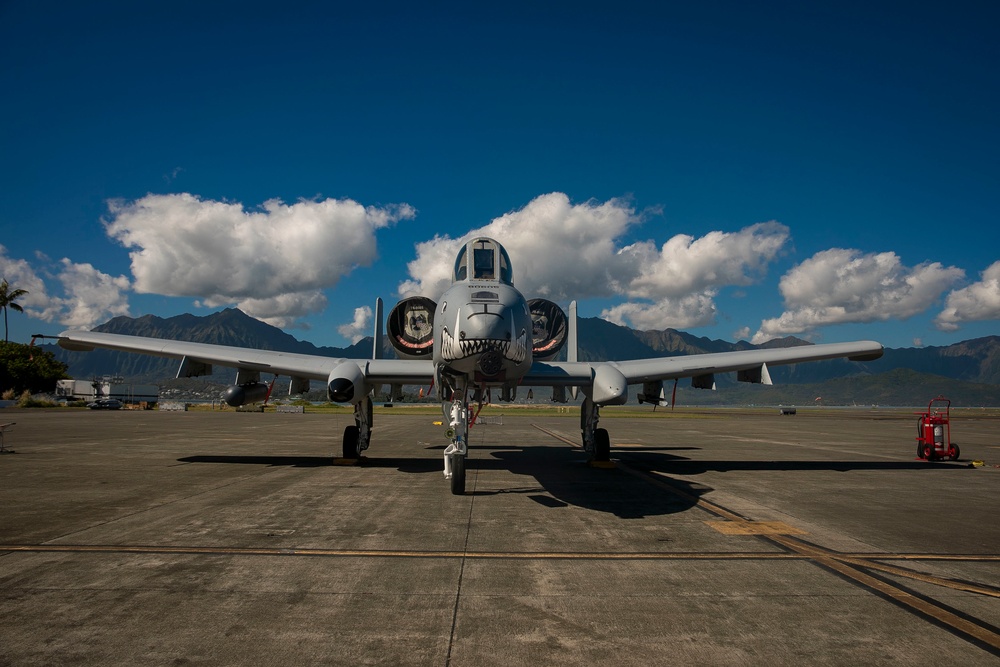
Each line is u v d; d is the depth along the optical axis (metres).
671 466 13.69
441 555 5.80
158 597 4.55
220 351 12.67
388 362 11.63
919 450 16.00
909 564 5.62
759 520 7.56
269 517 7.50
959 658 3.58
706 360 12.95
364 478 11.05
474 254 10.63
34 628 3.93
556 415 59.50
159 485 10.08
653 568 5.42
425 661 3.48
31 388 68.06
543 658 3.53
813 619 4.20
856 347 13.39
